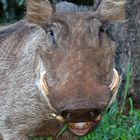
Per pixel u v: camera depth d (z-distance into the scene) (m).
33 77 6.27
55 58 5.54
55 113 5.55
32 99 6.31
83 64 5.37
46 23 5.98
